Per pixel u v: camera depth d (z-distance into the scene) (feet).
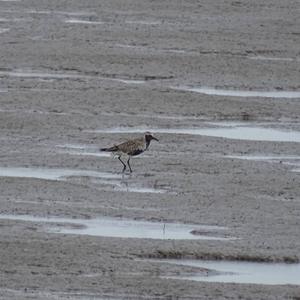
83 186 137.90
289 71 210.18
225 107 182.19
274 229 124.88
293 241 120.98
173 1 271.08
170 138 161.68
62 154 152.56
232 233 122.93
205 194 136.56
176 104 182.09
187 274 110.32
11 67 204.23
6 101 179.22
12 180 138.00
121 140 161.48
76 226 123.44
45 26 239.91
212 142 161.07
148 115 176.45
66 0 268.62
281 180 143.84
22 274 107.76
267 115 180.34
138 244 117.08
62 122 168.35
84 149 156.97
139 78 201.98
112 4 266.16
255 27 248.73
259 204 133.49
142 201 132.67
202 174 145.18
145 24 246.47
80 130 165.99
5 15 251.19
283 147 160.76
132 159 150.61
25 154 152.15
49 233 119.75
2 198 131.54
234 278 110.22
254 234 122.93
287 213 130.93
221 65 210.38
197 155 154.61
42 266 109.91
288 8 271.90
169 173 145.07
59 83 193.26
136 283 106.63
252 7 270.46
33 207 128.77
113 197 134.00
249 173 146.41
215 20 254.68
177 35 235.61
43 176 143.43
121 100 182.60
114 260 112.37
